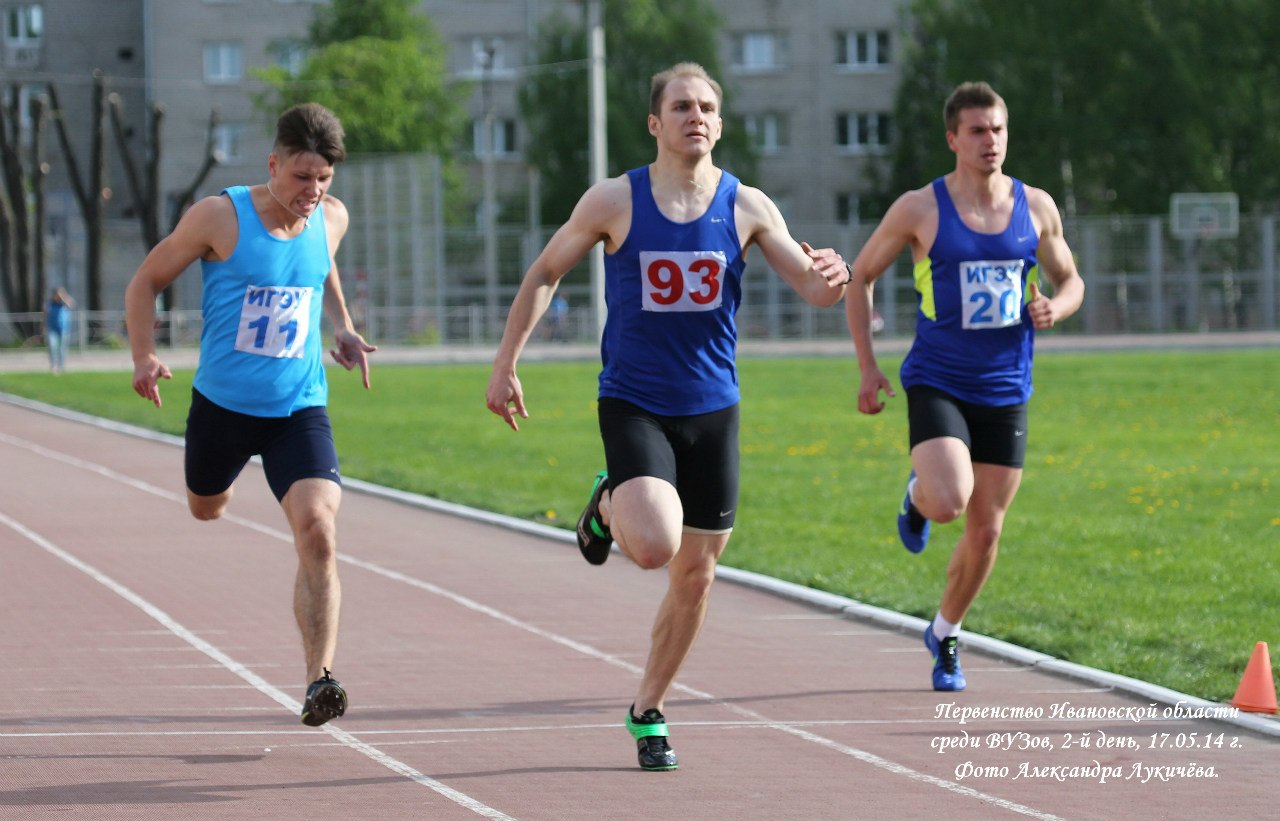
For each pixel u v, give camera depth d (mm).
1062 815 17531
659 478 18297
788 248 19172
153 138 162625
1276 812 17750
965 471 23109
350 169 173500
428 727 21500
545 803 17750
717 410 18969
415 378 118062
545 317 172000
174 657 26109
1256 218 178750
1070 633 28266
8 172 157875
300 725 21500
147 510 46156
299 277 20797
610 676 25016
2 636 27828
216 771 19031
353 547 39406
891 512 46406
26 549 38531
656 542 17844
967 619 29438
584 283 173250
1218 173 194125
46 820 16859
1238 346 152875
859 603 31141
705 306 18766
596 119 122000
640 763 19359
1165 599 31953
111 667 25250
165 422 76062
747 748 20500
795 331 176375
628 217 18797
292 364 20766
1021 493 50562
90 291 162500
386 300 169750
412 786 18438
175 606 30938
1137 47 195875
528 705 22953
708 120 18734
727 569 35281
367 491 51219
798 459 61656
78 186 161750
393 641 27859
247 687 23906
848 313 24922
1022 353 24109
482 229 174125
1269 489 51188
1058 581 34219
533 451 65312
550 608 31188
